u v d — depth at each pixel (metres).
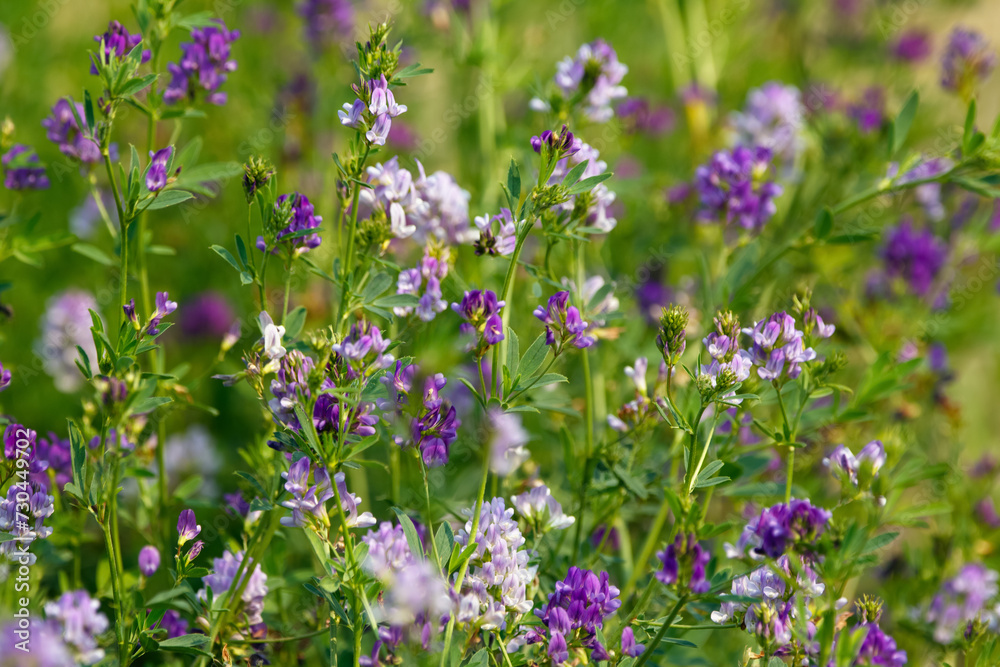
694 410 1.06
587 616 0.99
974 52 1.25
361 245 1.02
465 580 0.99
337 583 0.99
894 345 1.23
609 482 1.06
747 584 1.00
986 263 1.29
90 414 1.05
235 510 1.07
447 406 1.00
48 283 1.26
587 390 1.07
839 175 1.26
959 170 1.11
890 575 1.16
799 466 1.14
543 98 1.11
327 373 0.99
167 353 1.27
